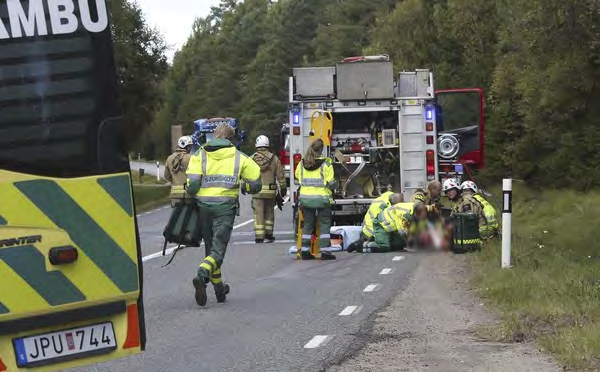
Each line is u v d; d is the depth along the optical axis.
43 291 6.91
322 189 19.02
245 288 15.48
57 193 7.00
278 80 138.12
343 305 13.43
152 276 17.34
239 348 10.70
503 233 16.02
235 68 165.00
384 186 23.66
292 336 11.30
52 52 7.01
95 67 7.16
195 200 13.91
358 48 114.69
